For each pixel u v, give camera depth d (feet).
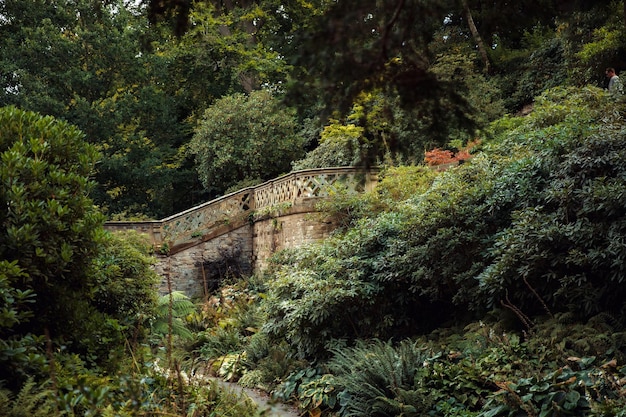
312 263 39.17
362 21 13.91
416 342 29.66
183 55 87.04
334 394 29.60
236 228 63.46
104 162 80.53
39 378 16.43
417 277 31.83
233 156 75.36
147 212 87.25
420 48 15.05
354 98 14.15
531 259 26.84
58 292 19.40
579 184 27.96
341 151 60.70
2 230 18.53
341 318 34.91
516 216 28.66
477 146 50.08
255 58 82.17
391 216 39.01
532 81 67.26
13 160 18.49
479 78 58.23
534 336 25.39
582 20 55.42
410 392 24.90
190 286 61.16
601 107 34.14
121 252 31.73
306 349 35.50
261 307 40.52
